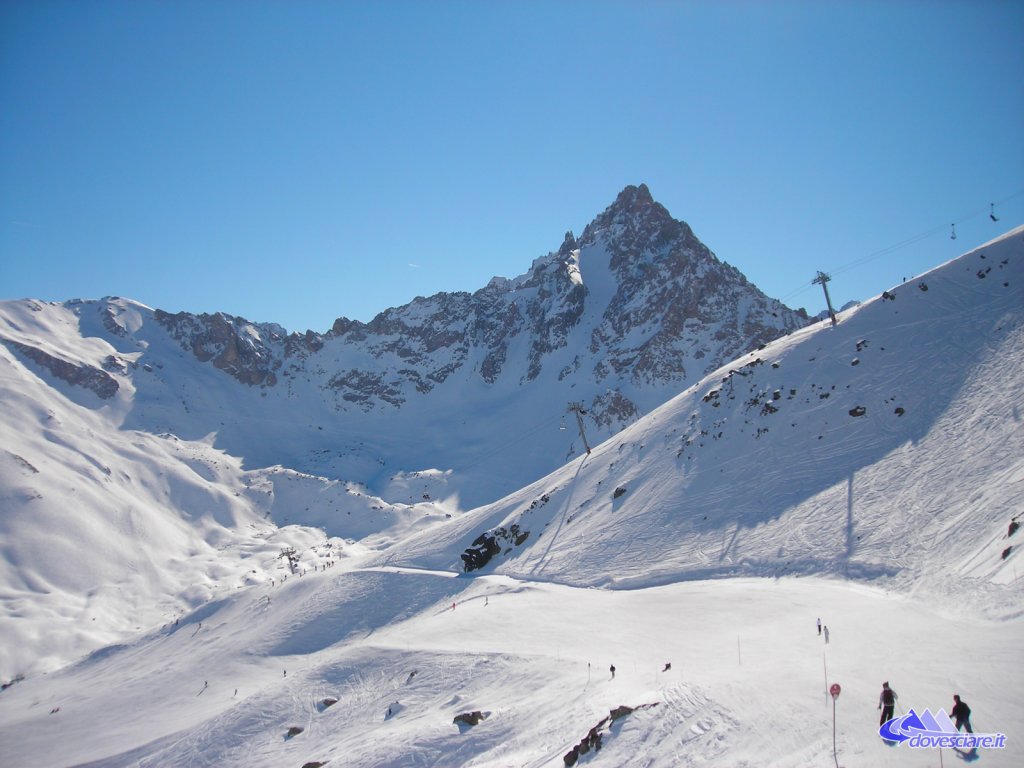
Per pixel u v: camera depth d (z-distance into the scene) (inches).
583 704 1481.3
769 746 949.2
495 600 3122.5
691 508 3120.1
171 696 3336.6
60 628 5472.4
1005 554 1578.5
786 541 2487.7
